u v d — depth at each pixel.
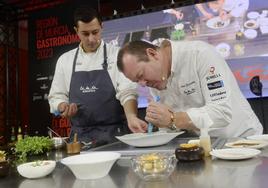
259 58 3.86
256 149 1.25
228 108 1.61
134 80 1.74
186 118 1.55
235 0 3.99
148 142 1.46
